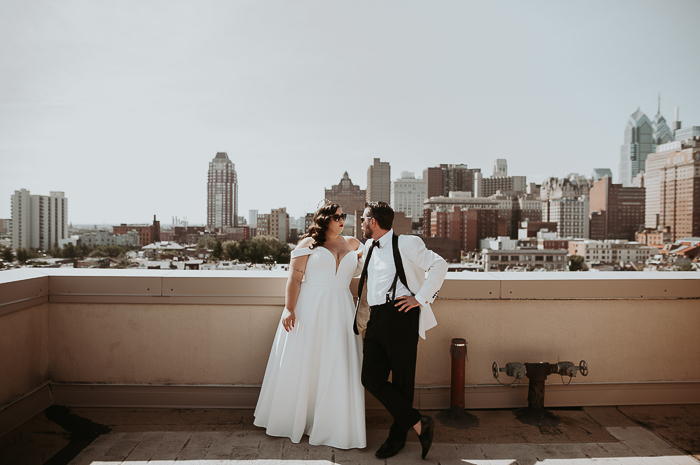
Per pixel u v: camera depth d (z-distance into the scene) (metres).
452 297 2.77
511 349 2.85
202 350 2.80
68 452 2.22
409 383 2.21
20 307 2.50
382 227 2.28
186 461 2.14
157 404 2.80
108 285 2.75
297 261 2.36
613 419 2.71
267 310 2.78
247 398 2.80
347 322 2.38
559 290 2.80
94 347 2.79
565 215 151.38
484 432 2.52
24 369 2.58
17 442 2.33
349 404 2.32
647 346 2.90
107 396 2.79
